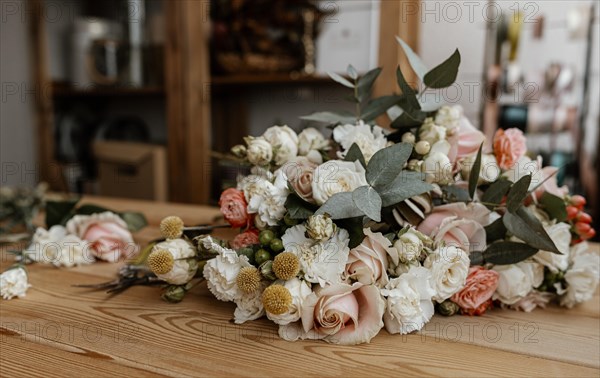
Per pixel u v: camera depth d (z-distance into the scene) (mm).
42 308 602
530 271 595
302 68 1911
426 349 496
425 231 590
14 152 2473
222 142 2133
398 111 689
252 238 572
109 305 610
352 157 570
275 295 484
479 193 646
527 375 444
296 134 659
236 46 1936
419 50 1654
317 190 525
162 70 2104
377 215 493
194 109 1996
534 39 1848
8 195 1101
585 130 1849
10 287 626
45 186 1218
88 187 2303
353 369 453
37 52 2350
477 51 1895
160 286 681
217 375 440
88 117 2492
